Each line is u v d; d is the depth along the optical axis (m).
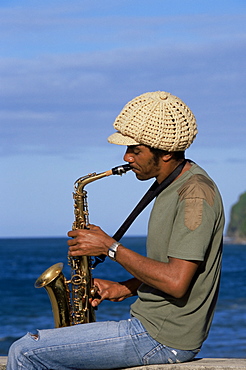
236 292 31.42
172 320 3.66
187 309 3.67
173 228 3.60
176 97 3.82
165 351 3.69
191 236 3.50
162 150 3.70
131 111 3.71
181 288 3.48
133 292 4.27
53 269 4.17
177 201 3.66
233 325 18.22
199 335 3.72
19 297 29.61
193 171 3.76
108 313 20.38
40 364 3.72
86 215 4.26
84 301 4.19
